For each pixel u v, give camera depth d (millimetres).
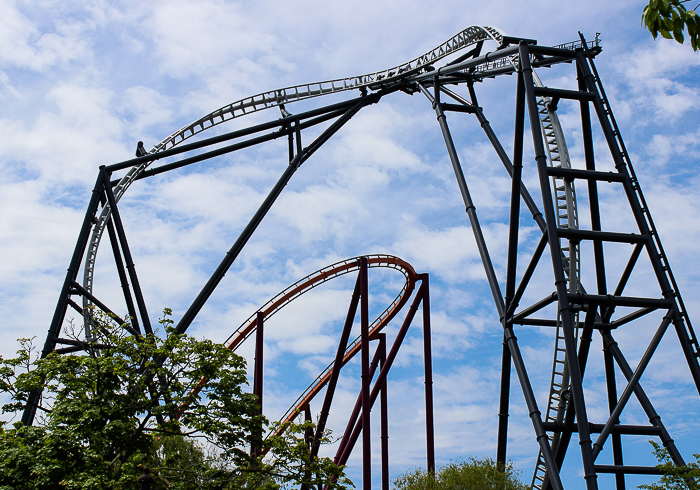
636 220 22859
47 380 21781
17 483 18875
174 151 35750
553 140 29062
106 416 21156
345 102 38281
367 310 34125
